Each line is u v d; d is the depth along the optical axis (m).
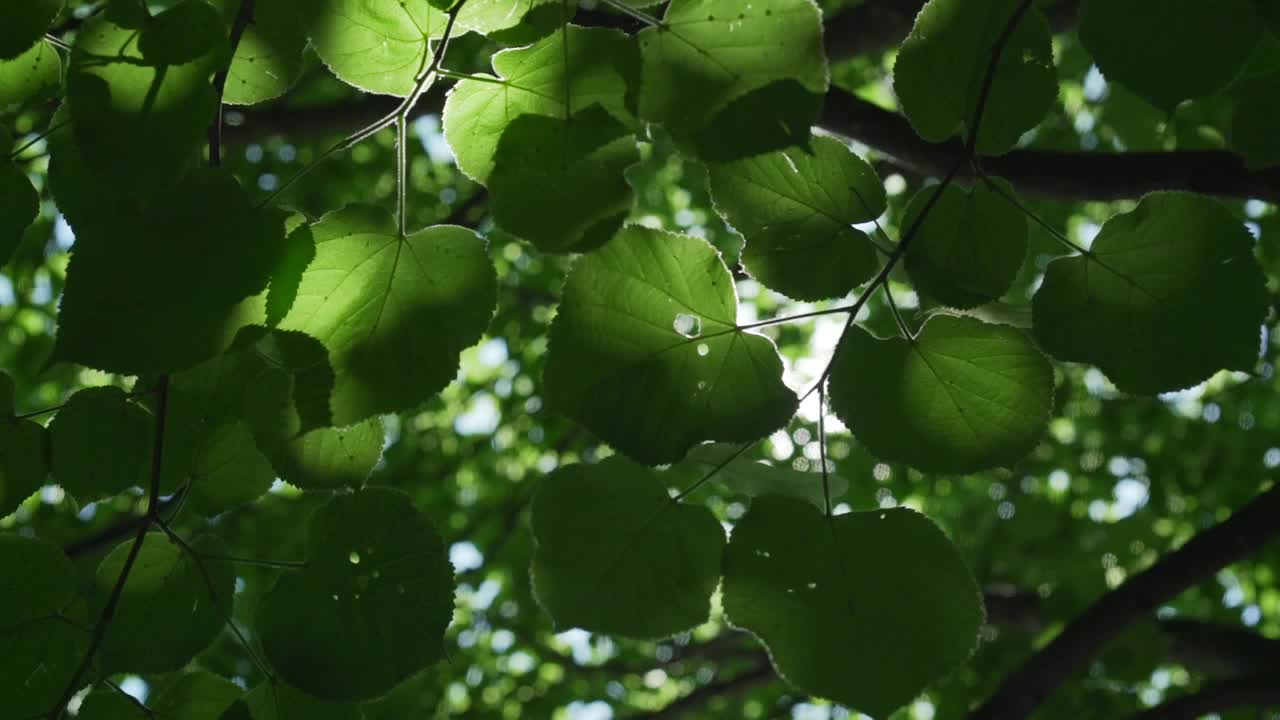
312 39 0.80
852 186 0.82
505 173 0.80
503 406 3.81
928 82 0.83
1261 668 2.23
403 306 0.81
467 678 3.61
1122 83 0.82
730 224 0.83
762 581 0.82
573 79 0.80
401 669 0.84
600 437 0.81
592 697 3.76
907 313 2.76
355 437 0.83
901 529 0.82
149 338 0.78
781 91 0.80
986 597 2.57
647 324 0.81
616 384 0.81
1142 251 0.82
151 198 0.78
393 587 0.83
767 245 0.83
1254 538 1.86
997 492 3.24
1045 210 2.90
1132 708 2.34
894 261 0.82
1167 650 2.12
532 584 0.82
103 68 0.78
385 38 0.80
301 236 0.80
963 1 0.83
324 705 0.86
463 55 2.60
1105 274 0.82
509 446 3.88
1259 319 0.81
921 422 0.83
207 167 0.79
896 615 0.82
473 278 0.81
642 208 3.57
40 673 0.85
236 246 0.79
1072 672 1.92
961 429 0.83
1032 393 0.82
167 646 0.85
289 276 0.79
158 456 0.83
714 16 0.80
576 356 0.81
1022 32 0.82
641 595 0.82
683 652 3.61
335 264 0.80
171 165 0.78
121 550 0.85
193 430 0.85
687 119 0.80
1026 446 0.82
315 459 0.84
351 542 0.83
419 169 3.46
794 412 0.81
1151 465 3.43
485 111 0.80
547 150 0.80
